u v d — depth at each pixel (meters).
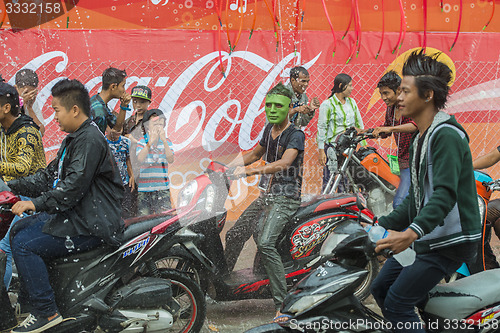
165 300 3.13
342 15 6.19
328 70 6.22
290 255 3.72
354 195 3.94
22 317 3.04
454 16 6.41
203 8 5.95
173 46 5.90
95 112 4.07
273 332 2.36
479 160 3.54
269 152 3.77
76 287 3.01
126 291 3.06
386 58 6.31
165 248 3.21
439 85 2.34
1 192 2.86
